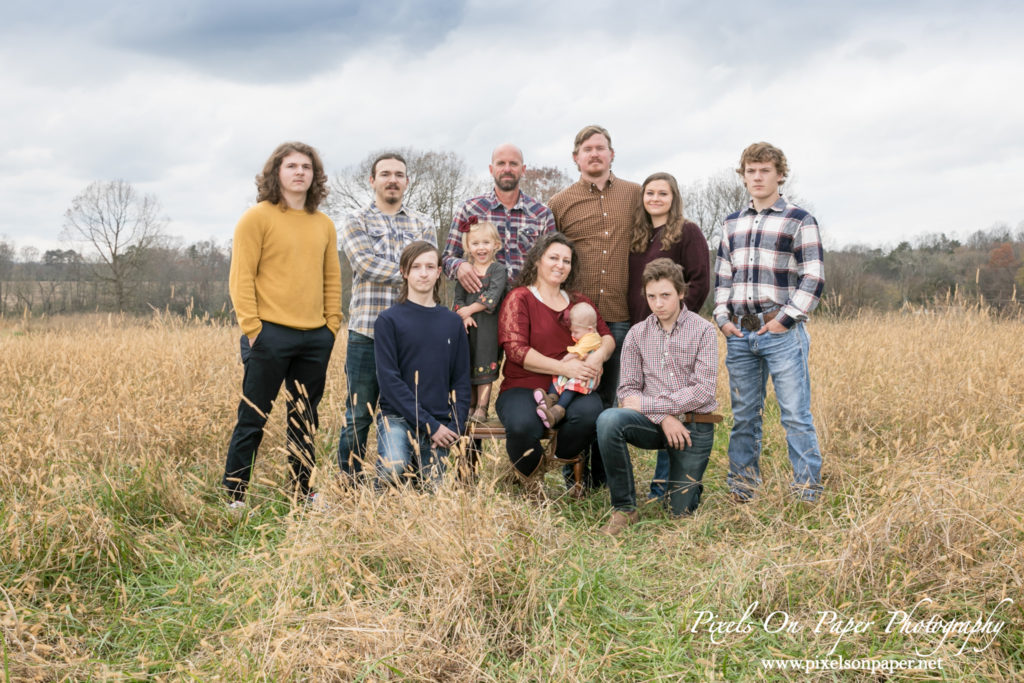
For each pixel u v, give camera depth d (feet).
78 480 10.66
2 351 19.94
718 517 12.05
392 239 13.84
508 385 13.34
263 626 7.65
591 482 14.20
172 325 23.67
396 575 8.67
